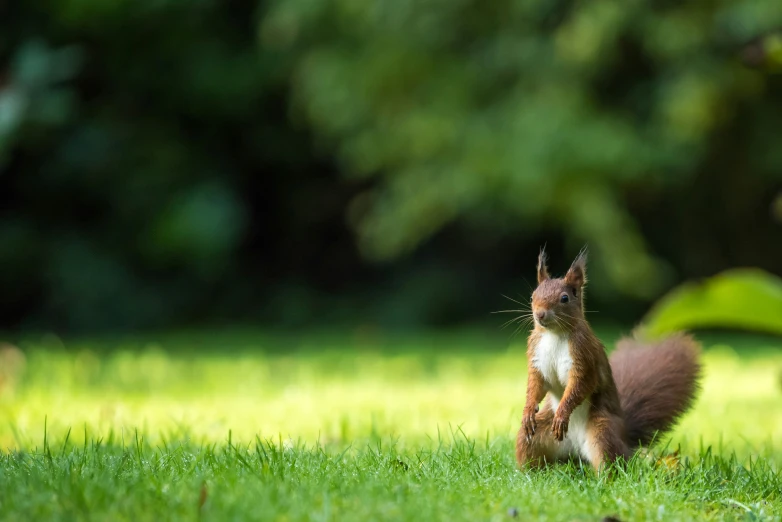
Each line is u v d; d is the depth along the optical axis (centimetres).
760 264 1805
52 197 1786
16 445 598
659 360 559
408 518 350
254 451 517
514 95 1620
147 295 1784
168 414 730
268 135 1928
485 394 906
